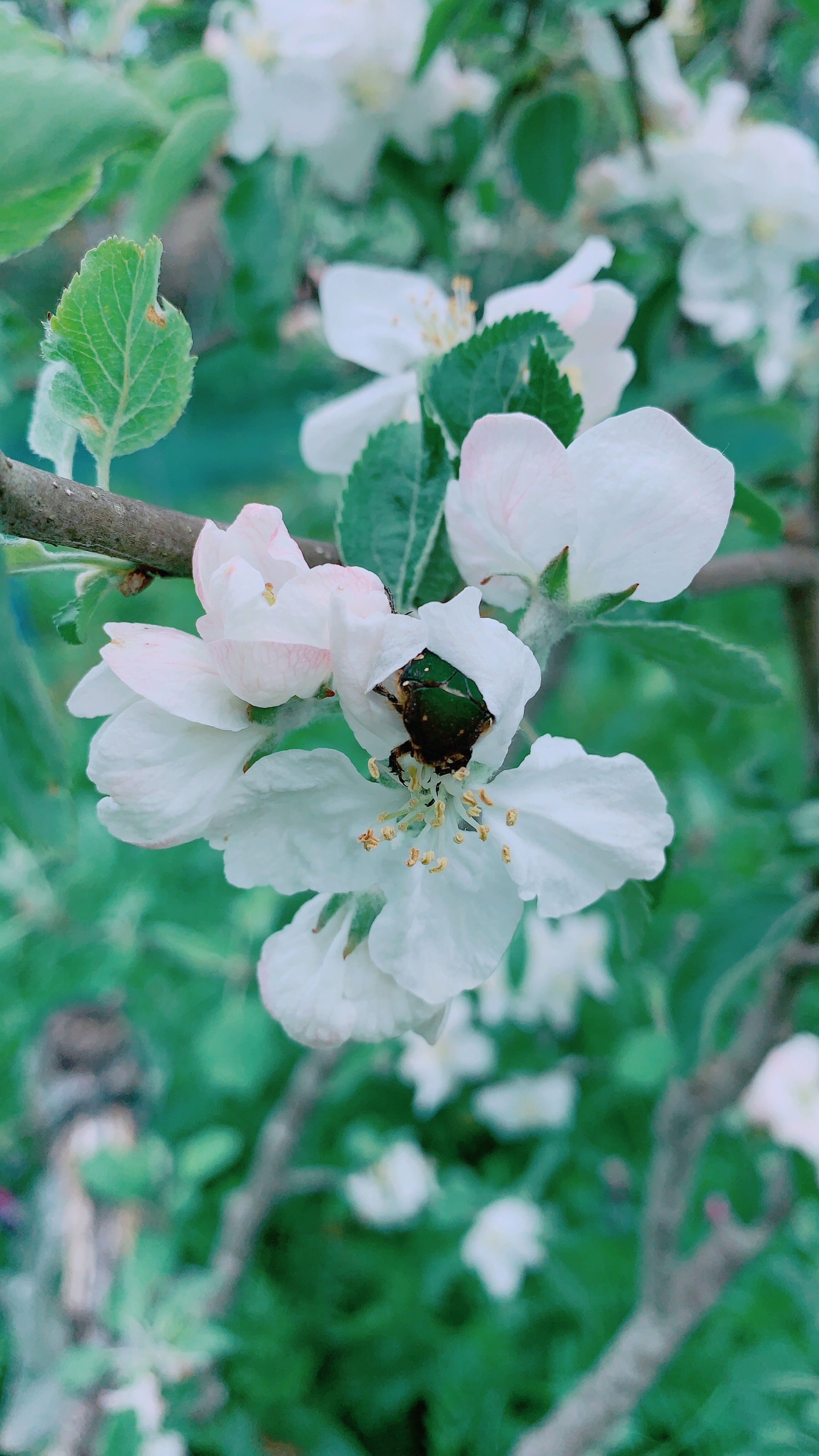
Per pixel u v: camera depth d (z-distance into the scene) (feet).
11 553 0.59
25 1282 1.82
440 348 0.79
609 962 1.61
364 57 1.13
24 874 2.10
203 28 1.37
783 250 1.23
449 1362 2.46
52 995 2.71
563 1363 2.38
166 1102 2.68
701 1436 2.21
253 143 1.15
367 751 0.58
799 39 1.42
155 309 0.58
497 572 0.63
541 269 1.48
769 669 0.67
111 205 1.16
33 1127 1.95
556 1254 2.54
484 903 0.59
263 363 1.65
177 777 0.57
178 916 2.78
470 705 0.57
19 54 0.59
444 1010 0.61
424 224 1.31
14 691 0.49
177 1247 1.90
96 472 0.62
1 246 0.59
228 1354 2.14
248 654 0.55
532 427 0.58
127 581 0.61
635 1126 2.84
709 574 1.05
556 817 0.59
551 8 1.20
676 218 1.26
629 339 1.32
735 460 1.47
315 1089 1.73
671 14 1.36
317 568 0.55
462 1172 2.63
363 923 0.60
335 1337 2.55
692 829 2.30
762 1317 2.35
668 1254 1.48
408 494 0.65
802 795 1.18
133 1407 1.47
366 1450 2.51
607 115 1.49
